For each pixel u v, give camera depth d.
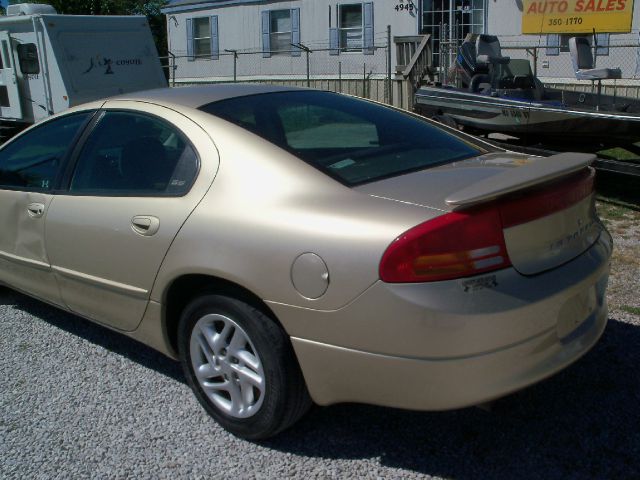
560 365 2.55
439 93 8.78
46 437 3.04
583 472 2.67
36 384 3.52
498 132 8.11
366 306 2.38
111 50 12.32
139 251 3.07
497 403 3.12
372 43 15.93
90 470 2.80
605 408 3.11
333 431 3.00
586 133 7.13
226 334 2.88
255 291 2.63
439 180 2.72
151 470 2.79
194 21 19.12
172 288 3.01
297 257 2.52
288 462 2.80
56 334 4.14
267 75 17.94
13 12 12.12
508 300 2.36
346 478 2.69
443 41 12.83
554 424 3.00
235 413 2.92
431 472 2.71
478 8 14.59
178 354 3.23
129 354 3.84
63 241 3.49
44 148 3.85
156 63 13.04
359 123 3.39
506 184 2.38
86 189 3.46
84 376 3.59
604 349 3.65
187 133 3.11
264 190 2.74
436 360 2.33
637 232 5.91
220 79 18.98
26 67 12.26
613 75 7.50
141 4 29.62
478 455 2.80
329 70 16.70
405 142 3.25
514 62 9.04
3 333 4.17
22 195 3.79
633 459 2.74
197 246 2.81
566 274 2.58
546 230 2.54
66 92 11.70
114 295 3.30
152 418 3.17
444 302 2.29
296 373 2.70
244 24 18.00
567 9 13.24
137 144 3.30
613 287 4.55
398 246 2.33
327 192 2.65
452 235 2.33
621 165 6.29
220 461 2.83
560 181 2.67
